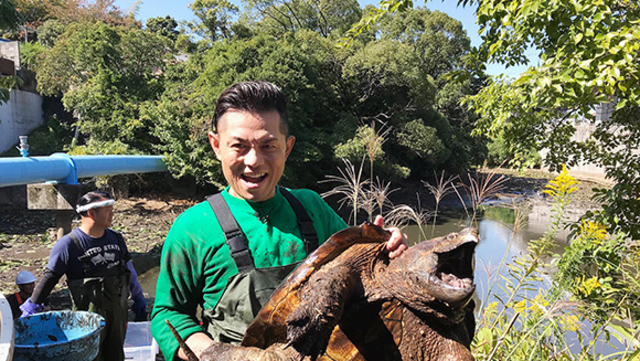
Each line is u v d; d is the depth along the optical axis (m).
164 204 17.25
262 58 17.78
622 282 3.32
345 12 30.67
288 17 30.23
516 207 3.28
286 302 1.51
